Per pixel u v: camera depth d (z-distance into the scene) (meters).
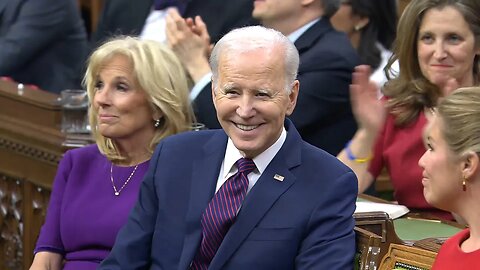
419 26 6.95
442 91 6.90
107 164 6.93
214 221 5.70
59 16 10.84
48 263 6.98
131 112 6.74
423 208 6.88
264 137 5.57
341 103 7.98
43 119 8.68
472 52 6.88
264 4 8.11
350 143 7.07
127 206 6.77
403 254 5.41
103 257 6.77
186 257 5.74
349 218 5.59
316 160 5.71
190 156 5.97
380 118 6.88
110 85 6.72
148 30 9.80
